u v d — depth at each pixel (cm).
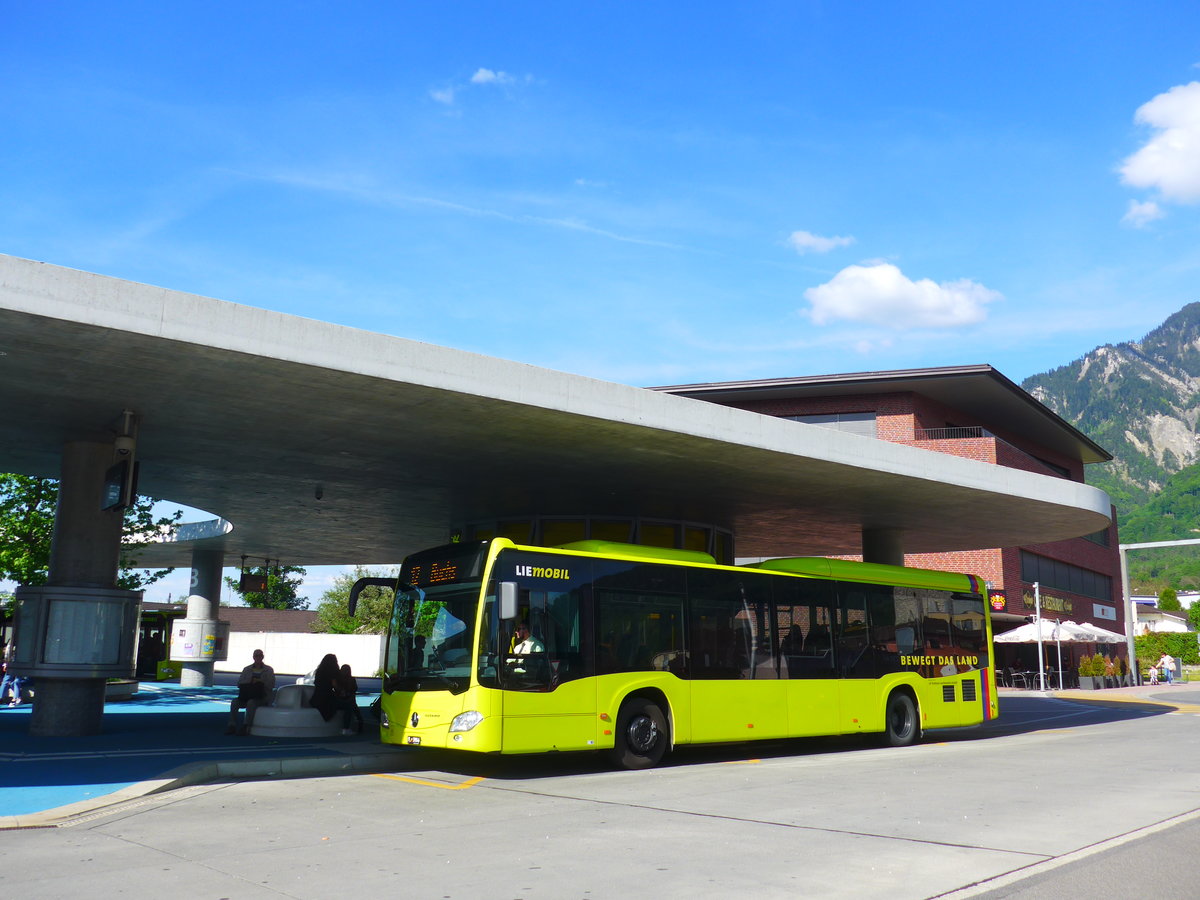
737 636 1641
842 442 1816
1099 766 1498
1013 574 4675
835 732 1755
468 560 1423
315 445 1723
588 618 1462
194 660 3422
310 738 1741
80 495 1730
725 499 2178
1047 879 734
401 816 1042
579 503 2259
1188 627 13075
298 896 702
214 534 3036
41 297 1096
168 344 1188
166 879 755
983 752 1752
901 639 1922
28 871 783
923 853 832
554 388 1453
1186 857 809
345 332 1283
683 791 1230
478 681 1340
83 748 1541
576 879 748
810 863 797
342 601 6281
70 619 1681
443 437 1641
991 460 4466
